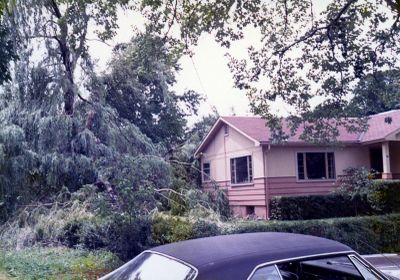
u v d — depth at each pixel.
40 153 16.52
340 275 3.95
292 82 13.45
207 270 3.58
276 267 3.69
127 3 12.42
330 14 12.76
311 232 13.44
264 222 13.45
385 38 12.32
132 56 14.74
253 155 20.64
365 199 18.00
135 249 11.30
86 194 14.83
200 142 26.45
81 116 18.34
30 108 17.39
